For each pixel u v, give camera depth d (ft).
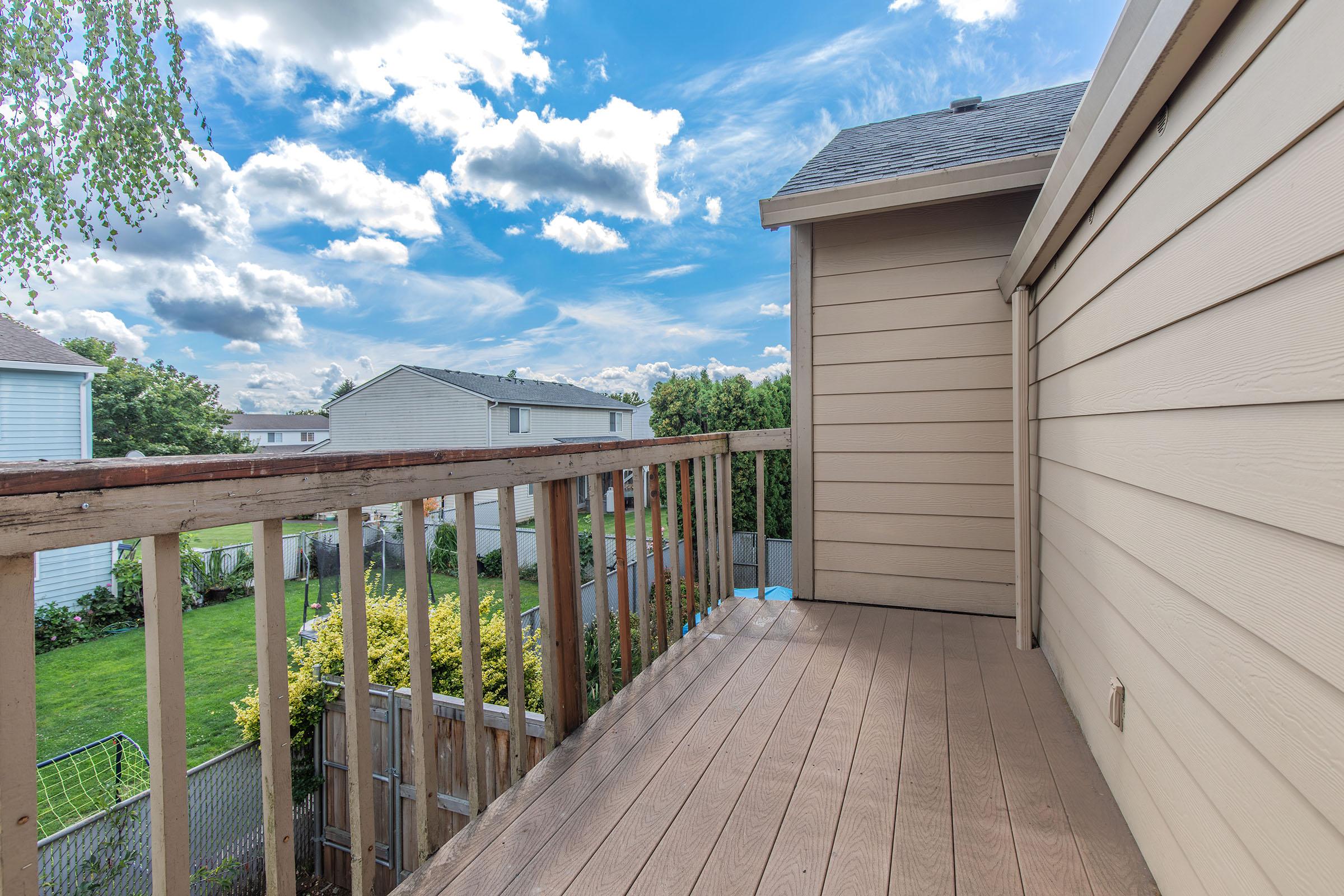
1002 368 10.59
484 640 13.94
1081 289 6.31
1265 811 2.96
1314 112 2.48
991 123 12.64
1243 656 3.17
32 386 28.78
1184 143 3.77
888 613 10.93
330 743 13.57
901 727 6.65
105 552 29.37
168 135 21.76
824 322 11.61
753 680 7.93
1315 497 2.55
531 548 37.11
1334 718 2.43
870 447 11.39
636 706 7.21
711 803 5.30
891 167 10.39
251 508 3.20
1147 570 4.57
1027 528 9.12
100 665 24.14
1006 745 6.26
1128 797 4.95
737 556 34.22
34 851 2.42
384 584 27.48
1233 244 3.20
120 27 20.34
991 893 4.23
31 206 19.58
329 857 13.64
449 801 11.93
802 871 4.47
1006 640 9.48
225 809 12.52
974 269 10.71
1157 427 4.34
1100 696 5.81
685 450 9.95
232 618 30.19
